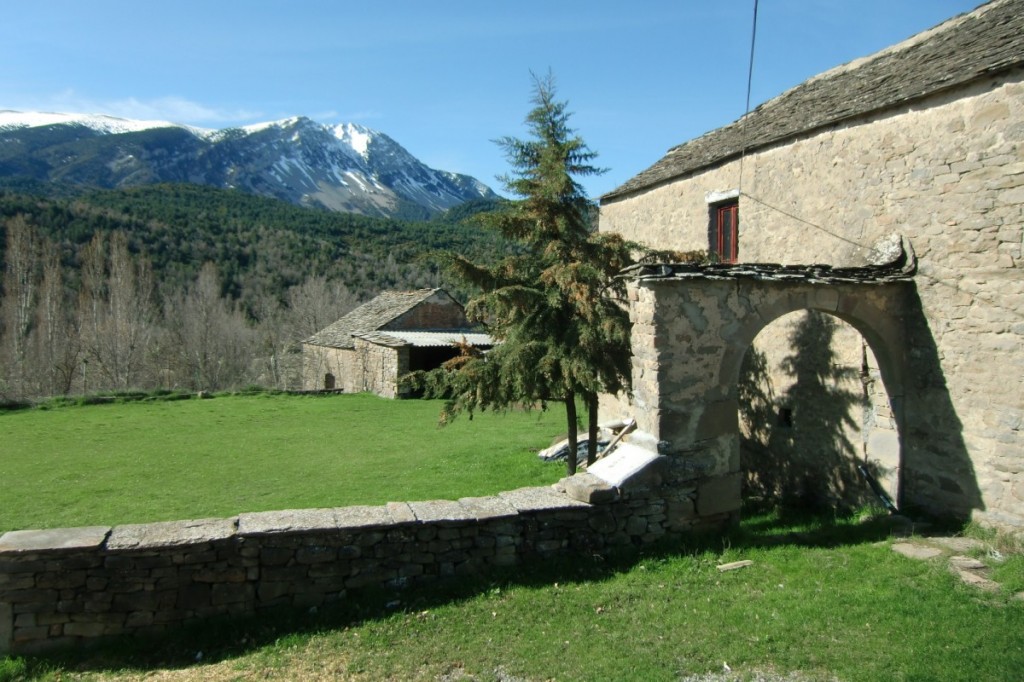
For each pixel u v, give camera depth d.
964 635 4.29
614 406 12.90
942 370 6.68
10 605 4.41
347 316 34.00
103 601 4.55
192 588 4.72
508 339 8.49
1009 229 6.07
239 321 36.88
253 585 4.85
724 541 6.22
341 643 4.52
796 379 8.54
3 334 29.61
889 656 4.12
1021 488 6.02
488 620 4.82
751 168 9.25
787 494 8.70
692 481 6.34
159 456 13.58
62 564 4.49
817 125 7.98
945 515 6.66
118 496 10.23
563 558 5.72
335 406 21.86
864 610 4.73
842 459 7.83
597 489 5.89
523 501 5.88
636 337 6.68
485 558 5.50
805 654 4.22
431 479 10.95
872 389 7.41
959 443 6.53
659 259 8.48
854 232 7.59
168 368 33.28
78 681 4.15
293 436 16.08
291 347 38.34
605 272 8.30
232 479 11.45
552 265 8.09
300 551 4.95
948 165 6.56
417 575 5.27
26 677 4.19
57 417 18.69
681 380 6.30
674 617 4.80
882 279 6.80
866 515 7.12
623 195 12.98
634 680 4.01
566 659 4.29
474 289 8.66
